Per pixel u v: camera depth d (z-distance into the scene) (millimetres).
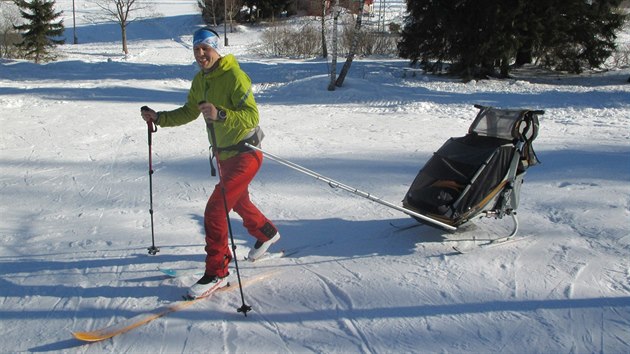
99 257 4414
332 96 15375
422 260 4246
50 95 14375
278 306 3605
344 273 4055
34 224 5207
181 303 3646
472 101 13820
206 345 3184
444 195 4375
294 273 4074
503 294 3682
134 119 11000
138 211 5562
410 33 20656
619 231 4691
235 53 34188
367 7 40656
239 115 3518
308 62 27141
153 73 21797
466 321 3373
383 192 6059
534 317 3393
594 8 19000
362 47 30141
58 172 7137
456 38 19219
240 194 3742
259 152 3805
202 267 4223
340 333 3281
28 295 3799
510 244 4508
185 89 17156
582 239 4562
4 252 4527
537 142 8461
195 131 9867
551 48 19688
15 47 32875
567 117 10961
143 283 3957
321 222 5148
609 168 6723
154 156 7980
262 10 49688
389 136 9281
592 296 3621
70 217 5398
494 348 3098
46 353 3131
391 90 16375
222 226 3697
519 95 15008
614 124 10031
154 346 3184
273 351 3115
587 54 19922
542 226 4891
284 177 6699
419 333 3264
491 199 4414
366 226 5020
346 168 7113
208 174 6980
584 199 5574
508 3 18188
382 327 3334
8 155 8055
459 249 4438
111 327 3346
